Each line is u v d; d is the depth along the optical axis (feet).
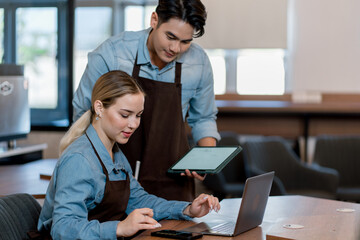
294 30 20.58
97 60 8.68
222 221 7.56
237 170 17.34
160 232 6.80
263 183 7.14
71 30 17.19
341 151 16.98
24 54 17.89
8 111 12.37
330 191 15.67
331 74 20.44
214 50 21.52
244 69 21.47
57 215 6.47
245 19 20.68
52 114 17.70
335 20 20.35
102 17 21.33
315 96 20.24
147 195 7.91
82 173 6.69
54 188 6.91
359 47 20.27
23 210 7.33
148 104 8.74
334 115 18.47
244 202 6.73
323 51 20.45
